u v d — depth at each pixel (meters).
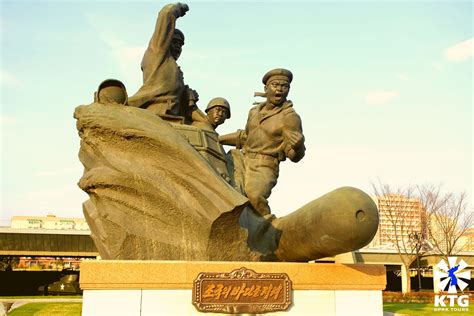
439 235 38.50
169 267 6.21
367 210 6.24
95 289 5.99
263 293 6.38
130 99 8.51
